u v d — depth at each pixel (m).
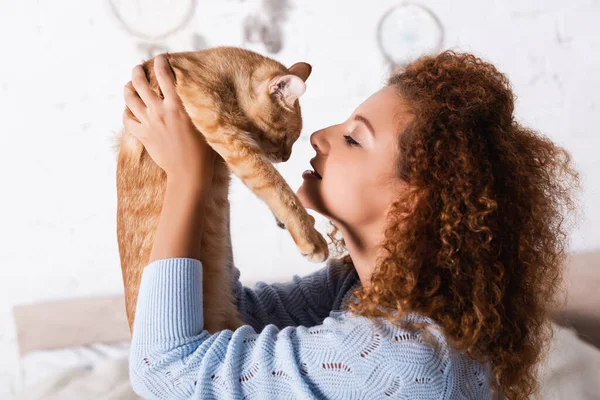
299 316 1.39
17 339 2.70
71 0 2.85
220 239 1.45
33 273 2.97
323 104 2.98
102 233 2.99
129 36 2.89
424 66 1.19
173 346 0.97
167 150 1.16
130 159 1.46
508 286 1.07
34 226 2.96
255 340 1.00
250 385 0.93
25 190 2.93
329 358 0.92
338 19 2.95
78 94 2.91
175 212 1.10
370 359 0.91
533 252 1.10
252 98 1.54
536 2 2.98
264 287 1.45
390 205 1.11
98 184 2.97
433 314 0.99
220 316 1.37
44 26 2.85
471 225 1.00
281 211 1.40
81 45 2.88
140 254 1.41
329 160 1.17
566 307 2.32
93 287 2.99
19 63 2.86
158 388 0.96
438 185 1.03
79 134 2.94
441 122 1.07
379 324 0.96
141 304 1.01
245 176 1.41
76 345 2.53
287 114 1.65
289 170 2.99
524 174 1.09
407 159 1.07
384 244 1.05
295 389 0.91
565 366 2.02
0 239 2.93
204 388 0.94
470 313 0.99
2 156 2.90
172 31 2.91
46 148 2.93
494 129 1.09
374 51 2.97
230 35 2.93
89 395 2.13
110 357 2.44
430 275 1.02
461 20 2.97
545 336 1.29
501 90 1.15
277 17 2.93
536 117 3.02
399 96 1.15
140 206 1.42
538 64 3.01
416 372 0.91
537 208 1.10
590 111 3.03
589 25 2.99
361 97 2.98
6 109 2.88
